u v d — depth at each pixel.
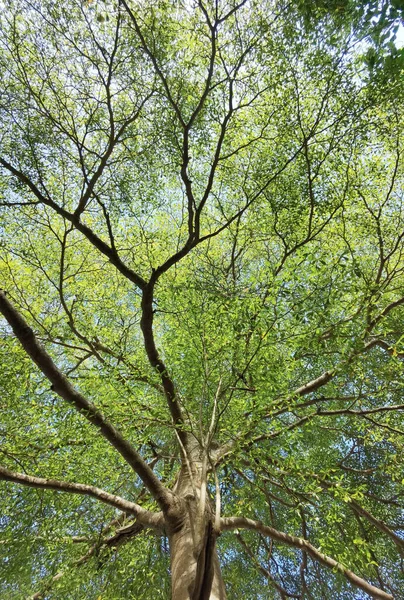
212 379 4.30
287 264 4.19
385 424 5.58
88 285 7.40
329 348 4.31
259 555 7.05
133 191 6.65
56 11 5.08
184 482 4.93
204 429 4.38
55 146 5.67
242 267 8.12
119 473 5.44
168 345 4.68
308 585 7.21
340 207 6.57
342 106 5.77
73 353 6.86
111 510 5.66
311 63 5.62
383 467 5.75
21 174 4.96
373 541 6.66
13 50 5.35
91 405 3.99
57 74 5.66
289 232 6.46
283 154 6.42
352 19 5.16
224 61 5.50
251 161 6.82
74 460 4.93
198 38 5.45
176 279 6.67
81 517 5.23
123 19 5.05
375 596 4.21
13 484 5.00
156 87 5.64
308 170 5.81
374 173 6.57
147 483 4.34
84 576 4.67
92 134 6.25
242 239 7.86
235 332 3.98
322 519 6.07
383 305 6.22
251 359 3.93
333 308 3.98
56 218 7.16
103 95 5.95
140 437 4.77
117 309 6.91
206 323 4.23
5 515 5.22
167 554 5.69
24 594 4.95
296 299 3.88
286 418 6.43
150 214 7.20
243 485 5.62
